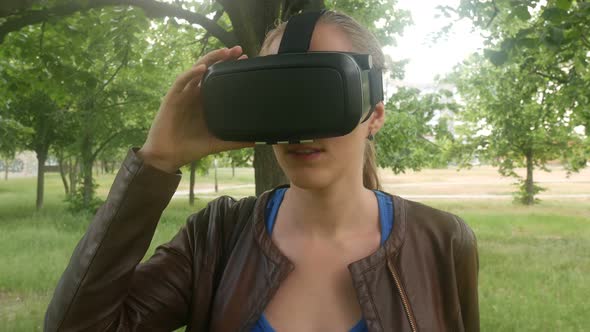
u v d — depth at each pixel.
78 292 0.89
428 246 1.03
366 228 1.01
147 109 19.08
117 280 0.91
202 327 1.04
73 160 31.25
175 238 1.12
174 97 0.92
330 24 0.91
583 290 8.55
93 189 23.05
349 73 0.75
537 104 17.98
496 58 4.71
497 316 7.01
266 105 0.77
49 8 5.88
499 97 18.08
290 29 0.87
